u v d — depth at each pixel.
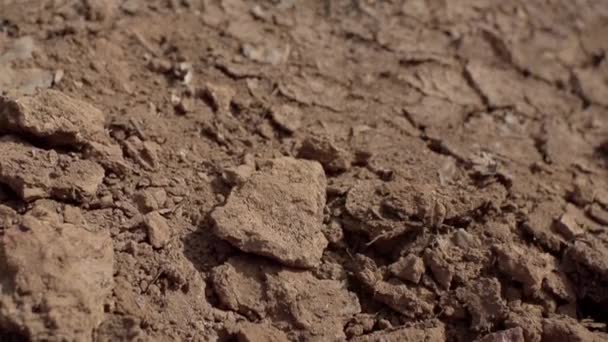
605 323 0.47
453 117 0.56
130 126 0.49
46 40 0.52
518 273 0.47
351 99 0.55
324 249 0.47
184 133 0.50
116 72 0.52
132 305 0.43
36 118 0.45
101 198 0.46
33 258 0.41
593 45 0.64
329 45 0.58
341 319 0.45
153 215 0.46
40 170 0.45
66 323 0.41
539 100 0.59
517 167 0.53
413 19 0.61
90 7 0.54
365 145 0.52
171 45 0.54
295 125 0.52
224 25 0.57
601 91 0.61
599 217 0.52
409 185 0.48
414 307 0.46
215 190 0.48
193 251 0.45
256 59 0.55
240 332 0.43
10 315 0.40
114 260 0.44
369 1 0.62
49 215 0.43
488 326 0.45
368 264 0.46
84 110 0.47
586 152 0.56
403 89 0.57
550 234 0.49
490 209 0.50
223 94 0.52
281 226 0.46
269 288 0.44
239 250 0.45
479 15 0.63
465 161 0.52
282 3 0.60
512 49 0.62
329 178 0.50
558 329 0.45
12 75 0.50
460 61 0.60
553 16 0.66
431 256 0.47
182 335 0.43
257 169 0.49
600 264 0.47
